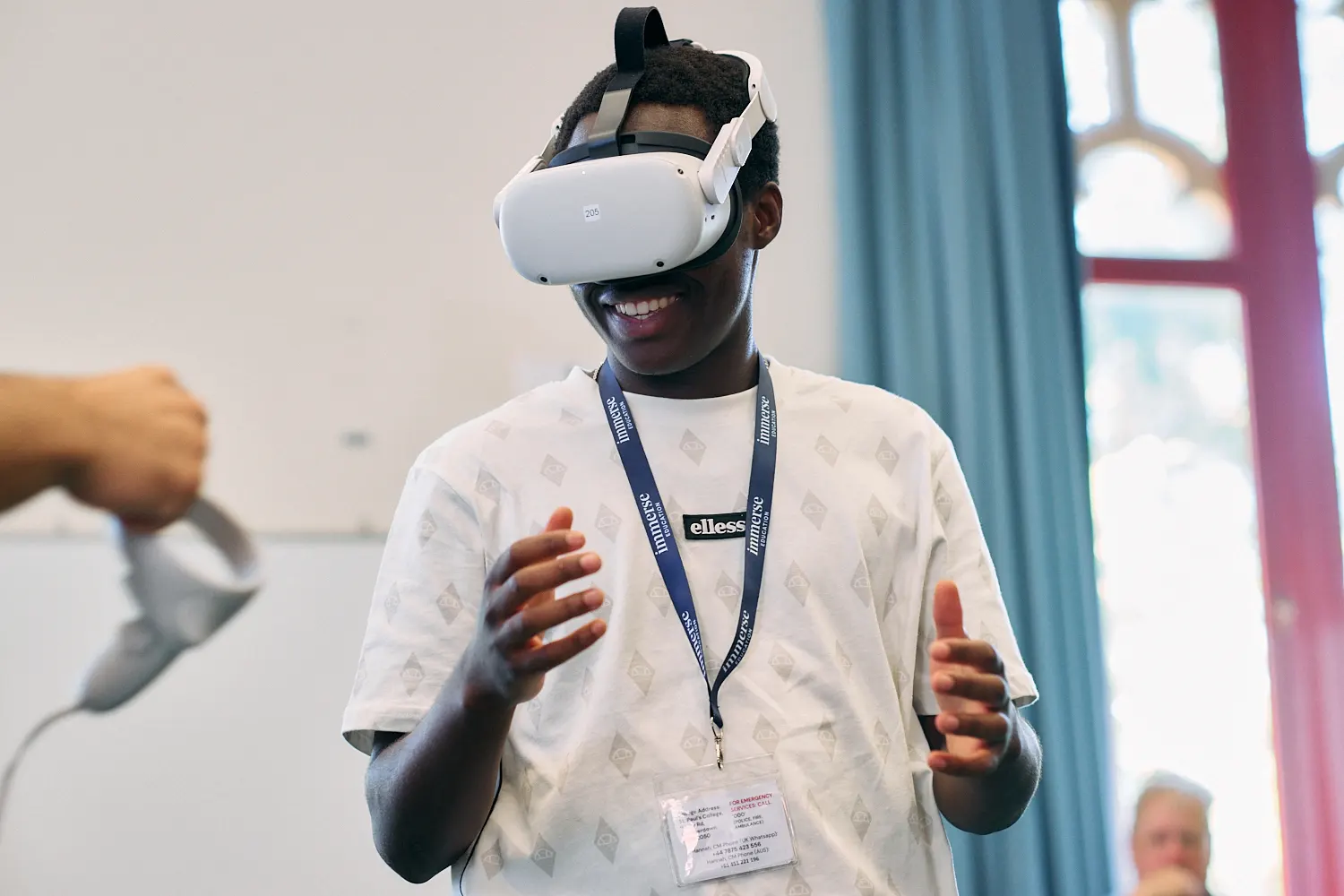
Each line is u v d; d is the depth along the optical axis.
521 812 0.93
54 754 2.04
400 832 0.88
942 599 0.86
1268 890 2.90
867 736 0.95
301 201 2.38
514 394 2.44
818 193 2.72
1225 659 2.96
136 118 2.31
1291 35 3.19
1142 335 3.04
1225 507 3.02
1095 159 3.04
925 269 2.69
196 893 2.08
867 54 2.74
